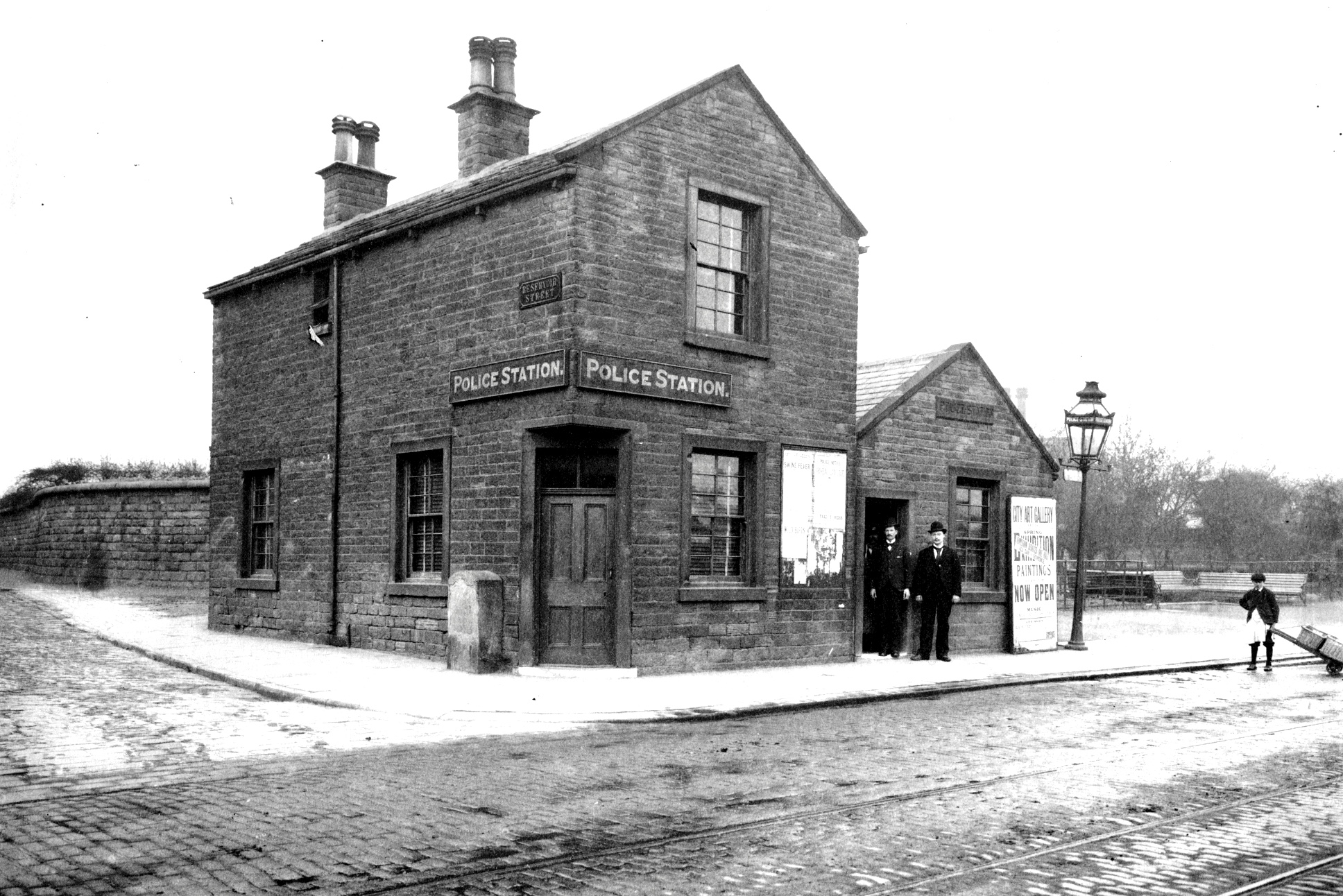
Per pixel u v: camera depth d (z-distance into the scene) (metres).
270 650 17.19
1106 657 18.92
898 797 7.93
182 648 17.31
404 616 16.77
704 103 15.55
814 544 16.67
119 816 7.18
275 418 19.94
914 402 18.39
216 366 21.73
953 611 18.75
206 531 26.33
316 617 18.56
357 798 7.72
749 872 6.05
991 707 12.98
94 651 17.45
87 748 9.55
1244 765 9.32
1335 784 8.59
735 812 7.42
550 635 14.66
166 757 9.19
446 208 15.98
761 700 12.76
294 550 19.20
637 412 14.62
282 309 19.95
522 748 9.83
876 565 18.41
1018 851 6.55
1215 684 15.73
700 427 15.32
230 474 21.05
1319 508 48.19
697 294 15.62
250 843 6.56
